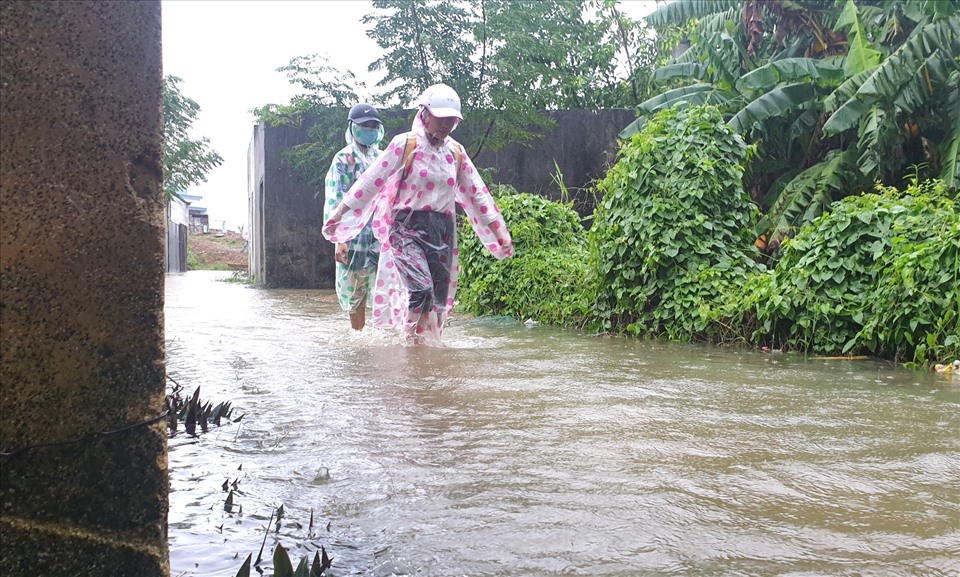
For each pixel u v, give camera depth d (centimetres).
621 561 203
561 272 913
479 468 281
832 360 580
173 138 2417
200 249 4888
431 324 641
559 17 1652
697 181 752
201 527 225
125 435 165
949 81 1027
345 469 279
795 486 262
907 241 604
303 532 222
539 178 1596
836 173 1052
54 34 154
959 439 325
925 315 555
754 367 531
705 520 231
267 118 1593
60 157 156
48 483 156
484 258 1027
